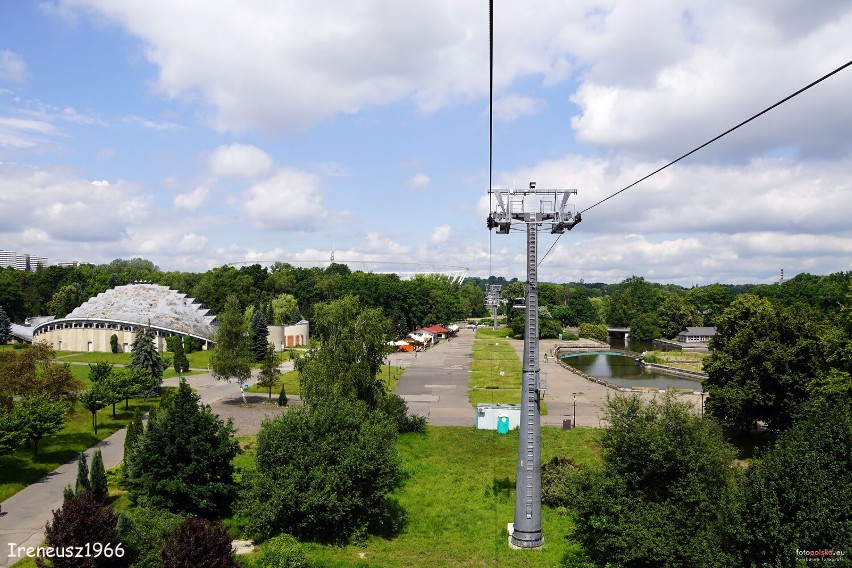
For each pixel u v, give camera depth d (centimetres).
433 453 4809
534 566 2630
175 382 8231
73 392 5578
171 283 18788
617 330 19250
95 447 4853
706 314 18112
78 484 3288
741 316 5188
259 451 3116
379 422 3828
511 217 2991
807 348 4688
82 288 17038
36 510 3403
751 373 4762
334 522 2961
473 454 4797
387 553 2819
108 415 5841
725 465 2481
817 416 2383
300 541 2908
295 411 3344
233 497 3259
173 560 2045
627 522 2392
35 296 15850
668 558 2266
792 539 1934
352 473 3005
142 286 12531
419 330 15762
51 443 4719
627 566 2388
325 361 4984
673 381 9756
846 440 2177
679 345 16175
